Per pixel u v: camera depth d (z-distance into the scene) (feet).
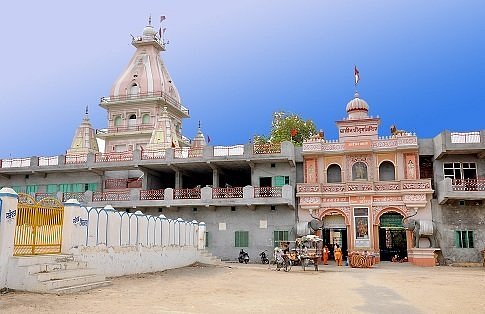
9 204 47.21
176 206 124.57
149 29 197.98
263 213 121.19
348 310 39.83
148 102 181.57
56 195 133.49
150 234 78.02
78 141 169.68
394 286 59.62
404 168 116.16
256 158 121.19
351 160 120.16
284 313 38.04
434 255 106.22
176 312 37.27
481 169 112.16
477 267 102.68
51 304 39.29
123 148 180.45
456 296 49.32
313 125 177.37
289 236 118.21
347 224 115.24
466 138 108.47
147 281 61.98
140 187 137.39
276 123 185.26
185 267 89.86
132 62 193.88
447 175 113.91
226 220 123.54
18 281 45.93
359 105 128.36
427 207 111.75
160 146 155.84
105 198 130.00
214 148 124.36
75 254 56.54
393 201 113.70
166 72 199.00
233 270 86.22
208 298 46.24
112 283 56.80
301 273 82.53
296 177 123.44
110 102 183.32
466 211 110.22
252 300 45.50
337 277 73.77
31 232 52.13
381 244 126.21
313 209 117.60
